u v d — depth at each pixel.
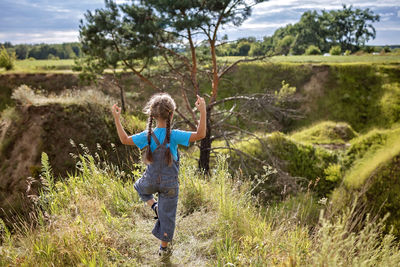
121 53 13.91
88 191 4.47
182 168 4.94
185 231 3.69
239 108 15.80
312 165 19.06
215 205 4.21
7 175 13.31
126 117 10.70
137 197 4.42
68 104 15.32
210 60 16.38
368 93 30.08
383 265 2.83
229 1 12.25
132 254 3.28
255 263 2.93
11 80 30.23
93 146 14.15
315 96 30.44
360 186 17.33
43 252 3.01
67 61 42.81
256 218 3.99
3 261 2.96
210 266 3.07
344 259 2.70
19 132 14.50
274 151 18.62
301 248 3.05
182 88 15.17
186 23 11.87
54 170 13.27
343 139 23.17
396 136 20.64
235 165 16.55
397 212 15.83
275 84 31.41
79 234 3.27
